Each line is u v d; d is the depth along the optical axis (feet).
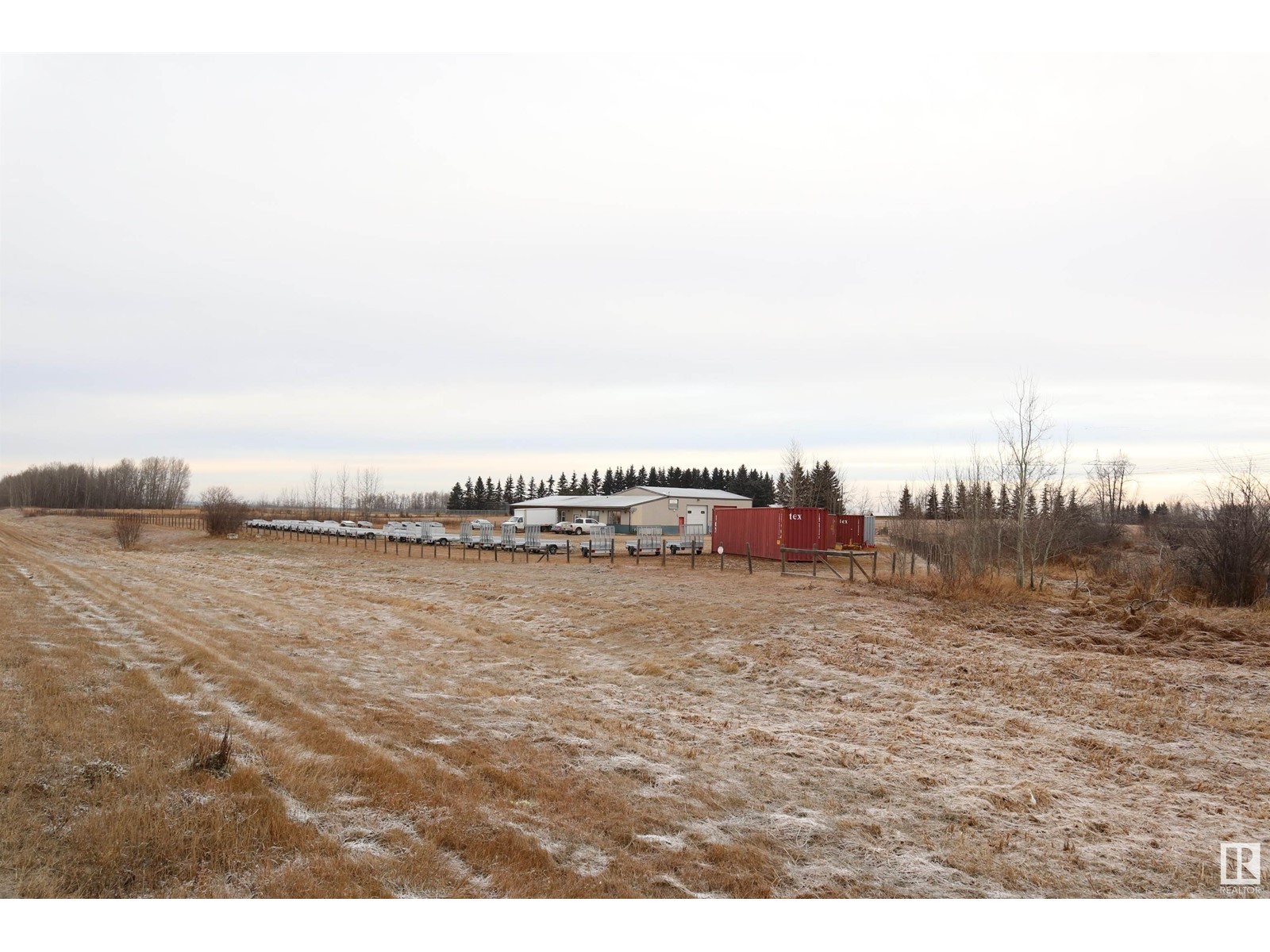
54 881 17.03
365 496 364.17
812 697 43.16
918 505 180.65
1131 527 173.06
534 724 34.24
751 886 20.70
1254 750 34.91
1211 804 28.96
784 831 24.63
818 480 235.20
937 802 27.89
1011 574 88.38
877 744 34.94
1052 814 27.30
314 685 36.96
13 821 18.83
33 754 22.43
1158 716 39.29
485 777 26.55
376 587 90.07
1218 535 72.64
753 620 60.49
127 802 20.39
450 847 21.13
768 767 30.89
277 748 25.98
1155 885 22.24
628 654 54.24
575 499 226.58
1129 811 28.07
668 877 20.84
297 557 134.62
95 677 31.86
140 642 41.52
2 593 55.42
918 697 42.96
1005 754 33.68
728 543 114.32
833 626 58.18
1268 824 27.14
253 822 20.40
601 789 26.63
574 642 58.13
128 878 17.63
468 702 37.73
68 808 19.89
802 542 100.94
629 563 104.94
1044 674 46.83
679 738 34.58
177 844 18.97
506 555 127.95
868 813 26.63
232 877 18.25
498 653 52.39
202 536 191.31
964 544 89.76
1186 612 61.67
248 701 31.58
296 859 19.31
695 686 45.42
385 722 31.81
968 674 46.83
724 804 26.48
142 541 182.39
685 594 73.00
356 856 19.85
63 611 49.65
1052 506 107.45
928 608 64.64
